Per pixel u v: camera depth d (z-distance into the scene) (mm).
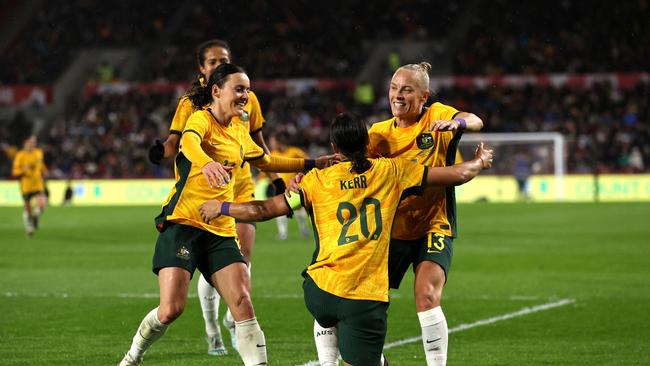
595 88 142875
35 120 154250
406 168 20922
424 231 23984
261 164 25438
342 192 20578
